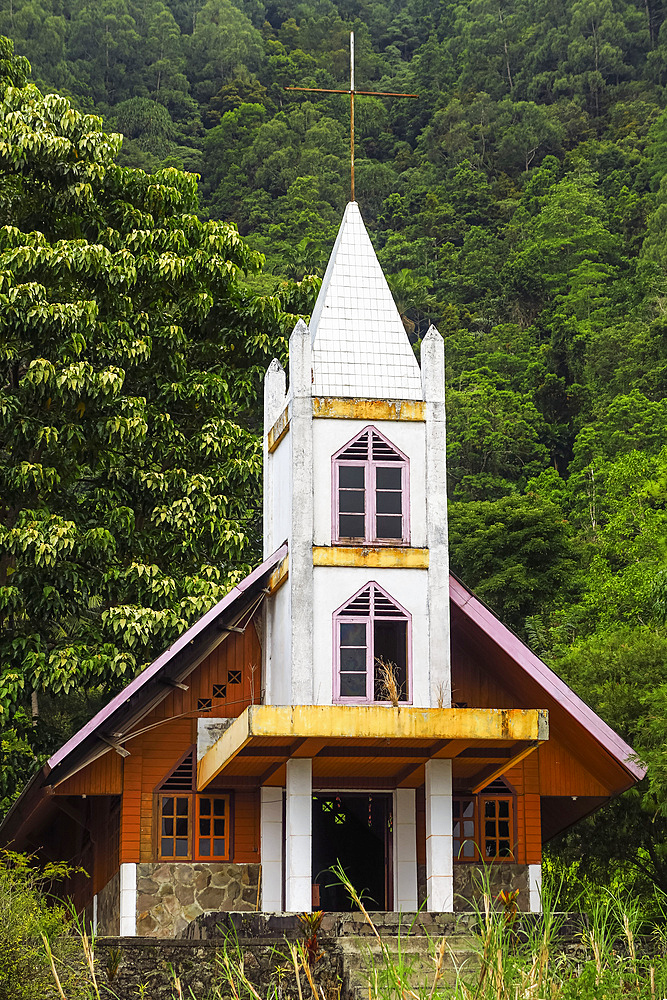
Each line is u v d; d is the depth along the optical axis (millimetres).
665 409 80500
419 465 18219
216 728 18875
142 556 26281
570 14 149750
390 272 118625
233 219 125312
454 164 137375
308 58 156000
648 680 24562
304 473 17844
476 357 100875
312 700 17000
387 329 19047
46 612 24391
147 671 17625
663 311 95562
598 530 66000
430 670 17422
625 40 147625
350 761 17172
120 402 25453
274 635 18672
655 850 23438
